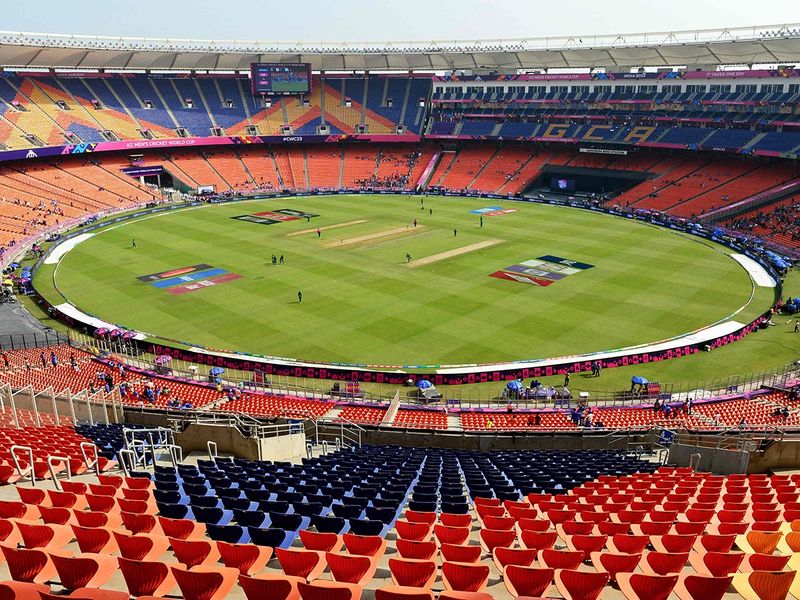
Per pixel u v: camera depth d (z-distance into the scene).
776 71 97.81
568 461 25.52
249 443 24.78
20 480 17.91
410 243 79.69
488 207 106.44
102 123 113.06
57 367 44.44
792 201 88.62
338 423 31.78
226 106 130.88
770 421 36.81
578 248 77.44
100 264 70.19
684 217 92.62
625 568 10.84
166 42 118.56
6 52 101.88
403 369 44.62
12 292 62.59
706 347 49.25
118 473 19.70
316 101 137.88
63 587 9.98
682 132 108.69
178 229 87.88
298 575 10.76
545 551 11.25
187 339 49.81
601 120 119.81
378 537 11.74
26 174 99.62
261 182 120.50
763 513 14.69
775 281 64.81
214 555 11.27
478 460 25.02
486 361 46.00
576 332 51.19
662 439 30.81
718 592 9.68
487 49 126.56
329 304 57.25
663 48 107.88
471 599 8.98
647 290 61.50
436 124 135.38
